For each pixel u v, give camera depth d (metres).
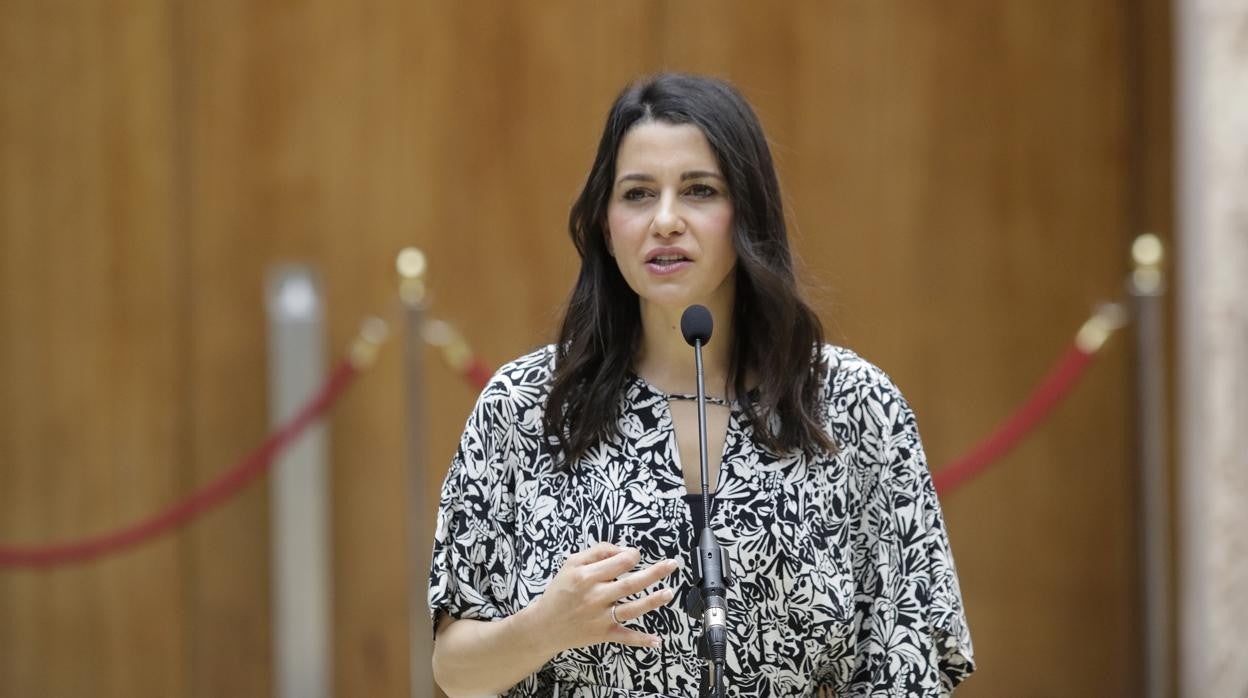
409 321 20.52
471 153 24.36
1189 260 23.59
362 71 24.31
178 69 24.28
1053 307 24.58
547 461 9.45
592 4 24.42
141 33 24.27
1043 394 21.55
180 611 24.52
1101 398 24.59
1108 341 24.44
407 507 24.33
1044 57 24.45
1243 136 22.77
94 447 24.45
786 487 9.25
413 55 24.30
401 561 24.41
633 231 9.12
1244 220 22.81
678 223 9.00
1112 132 24.41
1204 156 23.11
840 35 24.55
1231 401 22.91
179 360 24.44
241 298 24.36
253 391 24.38
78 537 24.45
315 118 24.30
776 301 9.19
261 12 24.28
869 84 24.59
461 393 24.23
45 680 24.56
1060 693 24.81
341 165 24.30
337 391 21.83
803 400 9.36
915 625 9.24
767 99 24.50
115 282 24.38
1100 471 24.66
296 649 22.47
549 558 9.23
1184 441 23.67
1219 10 22.91
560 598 8.31
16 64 24.22
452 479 9.41
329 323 24.30
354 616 24.44
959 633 9.34
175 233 24.33
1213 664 23.03
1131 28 24.33
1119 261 24.44
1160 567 21.09
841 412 9.52
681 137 9.11
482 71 24.38
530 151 24.38
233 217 24.36
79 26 24.22
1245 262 22.84
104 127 24.30
